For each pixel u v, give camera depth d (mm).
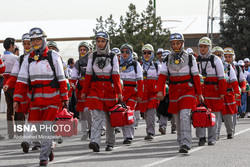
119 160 8945
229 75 12234
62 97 8312
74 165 8430
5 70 12609
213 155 9500
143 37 28734
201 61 11305
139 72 11773
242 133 13531
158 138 12586
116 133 13836
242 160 8898
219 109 11203
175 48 9578
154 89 12250
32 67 8312
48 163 8633
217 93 11219
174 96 9695
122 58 11906
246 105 20688
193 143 11398
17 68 10094
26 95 8602
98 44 9734
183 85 9602
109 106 9867
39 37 8320
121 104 10031
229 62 13281
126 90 11820
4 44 12812
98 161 8836
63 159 9094
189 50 16000
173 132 13812
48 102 8234
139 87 11664
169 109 9797
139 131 14250
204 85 11273
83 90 9852
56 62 8320
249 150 10203
